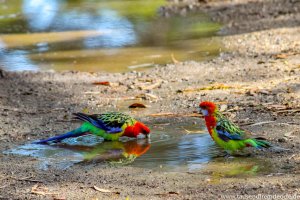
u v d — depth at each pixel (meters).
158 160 11.79
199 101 15.65
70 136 13.04
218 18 27.34
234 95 16.00
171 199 9.88
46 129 13.92
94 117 13.10
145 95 16.44
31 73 19.53
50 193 10.34
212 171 11.05
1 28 26.78
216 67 19.28
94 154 12.31
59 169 11.48
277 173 10.79
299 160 11.34
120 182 10.73
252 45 21.86
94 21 27.80
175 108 15.22
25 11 30.67
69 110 15.48
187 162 11.57
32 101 16.38
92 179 10.93
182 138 12.98
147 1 32.56
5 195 10.31
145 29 25.81
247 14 27.56
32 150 12.59
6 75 19.22
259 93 15.98
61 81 18.52
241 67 19.02
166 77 18.50
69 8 31.30
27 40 24.42
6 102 16.23
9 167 11.62
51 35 25.22
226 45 22.25
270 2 29.81
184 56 21.06
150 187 10.44
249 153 11.91
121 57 21.34
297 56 19.86
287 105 14.72
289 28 23.92
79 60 21.16
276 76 17.62
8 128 13.98
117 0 33.34
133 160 11.85
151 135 13.27
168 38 23.97
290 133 12.75
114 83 17.98
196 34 24.41
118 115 13.17
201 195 9.98
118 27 26.41
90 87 17.72
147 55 21.45
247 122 13.59
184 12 29.36
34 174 11.25
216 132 11.92
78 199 10.05
